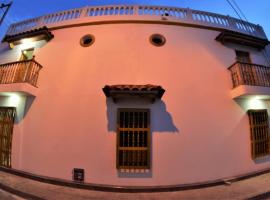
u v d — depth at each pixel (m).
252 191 4.84
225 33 6.39
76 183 5.05
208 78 5.97
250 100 6.36
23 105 6.14
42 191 4.72
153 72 5.70
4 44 8.06
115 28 6.36
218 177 5.37
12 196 4.53
